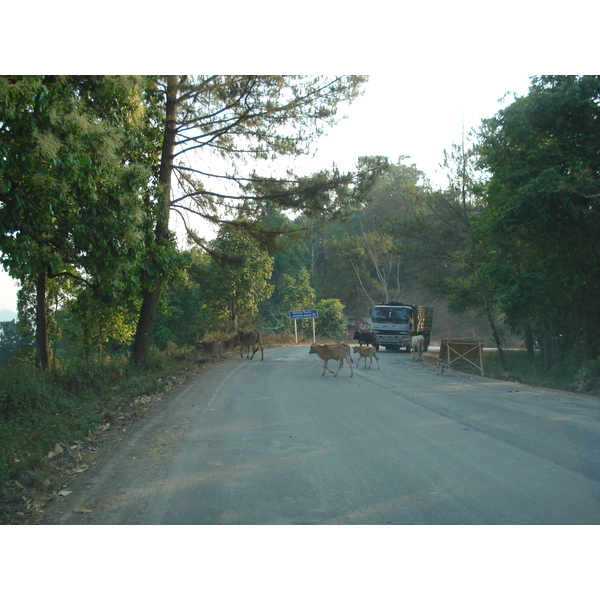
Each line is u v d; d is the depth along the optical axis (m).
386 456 6.86
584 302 19.41
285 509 5.08
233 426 8.85
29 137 7.69
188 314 42.97
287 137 17.77
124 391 12.45
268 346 37.28
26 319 24.97
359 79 16.81
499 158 19.48
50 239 10.12
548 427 8.51
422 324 35.38
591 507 5.02
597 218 16.19
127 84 9.81
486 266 21.58
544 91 16.95
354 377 15.94
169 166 17.66
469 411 10.01
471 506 5.08
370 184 18.08
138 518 4.93
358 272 61.56
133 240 11.00
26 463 6.48
